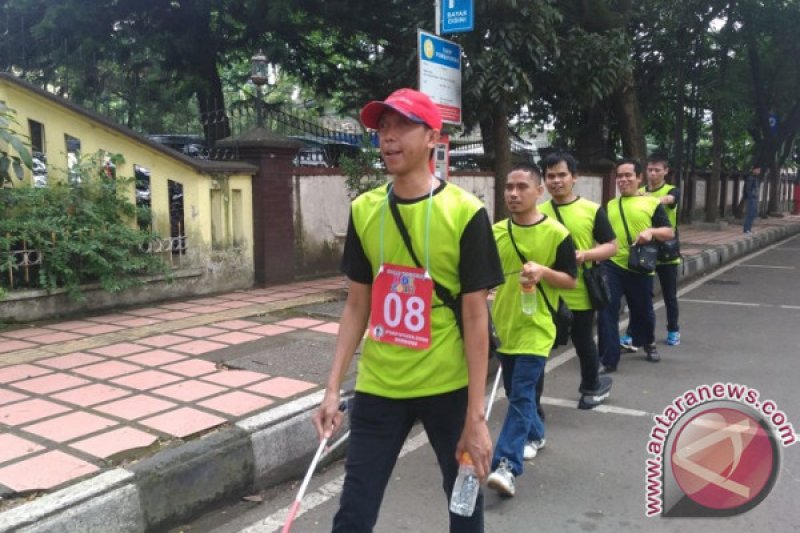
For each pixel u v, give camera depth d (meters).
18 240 5.92
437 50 6.32
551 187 4.14
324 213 8.84
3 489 2.79
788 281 10.45
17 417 3.65
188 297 7.20
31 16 11.23
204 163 7.15
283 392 4.11
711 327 7.20
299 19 11.72
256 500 3.38
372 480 2.23
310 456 3.73
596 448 3.98
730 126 20.52
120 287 6.32
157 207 6.96
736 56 18.23
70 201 6.23
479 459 2.10
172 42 11.42
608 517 3.18
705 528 3.07
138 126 15.46
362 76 11.38
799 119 21.16
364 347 2.33
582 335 4.31
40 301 6.01
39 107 6.32
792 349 6.21
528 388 3.44
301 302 6.98
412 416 2.29
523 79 7.99
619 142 17.20
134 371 4.54
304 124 9.50
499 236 3.58
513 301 3.50
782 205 30.89
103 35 11.14
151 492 2.96
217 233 7.53
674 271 6.25
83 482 2.87
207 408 3.80
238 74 17.22
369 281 2.33
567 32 9.66
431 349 2.18
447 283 2.16
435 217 2.11
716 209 18.36
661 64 16.25
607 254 4.04
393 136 2.07
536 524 3.12
